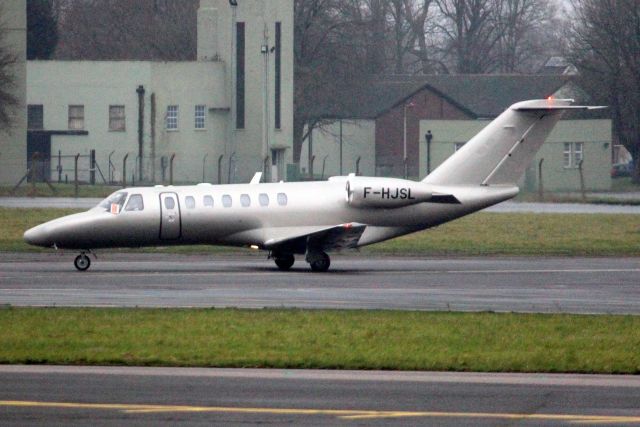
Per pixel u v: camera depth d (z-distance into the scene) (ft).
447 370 223.51
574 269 433.89
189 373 218.38
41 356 230.27
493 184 449.48
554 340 253.03
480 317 285.43
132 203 420.36
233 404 190.19
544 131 449.89
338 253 501.15
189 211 423.23
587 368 223.30
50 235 412.77
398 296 339.77
